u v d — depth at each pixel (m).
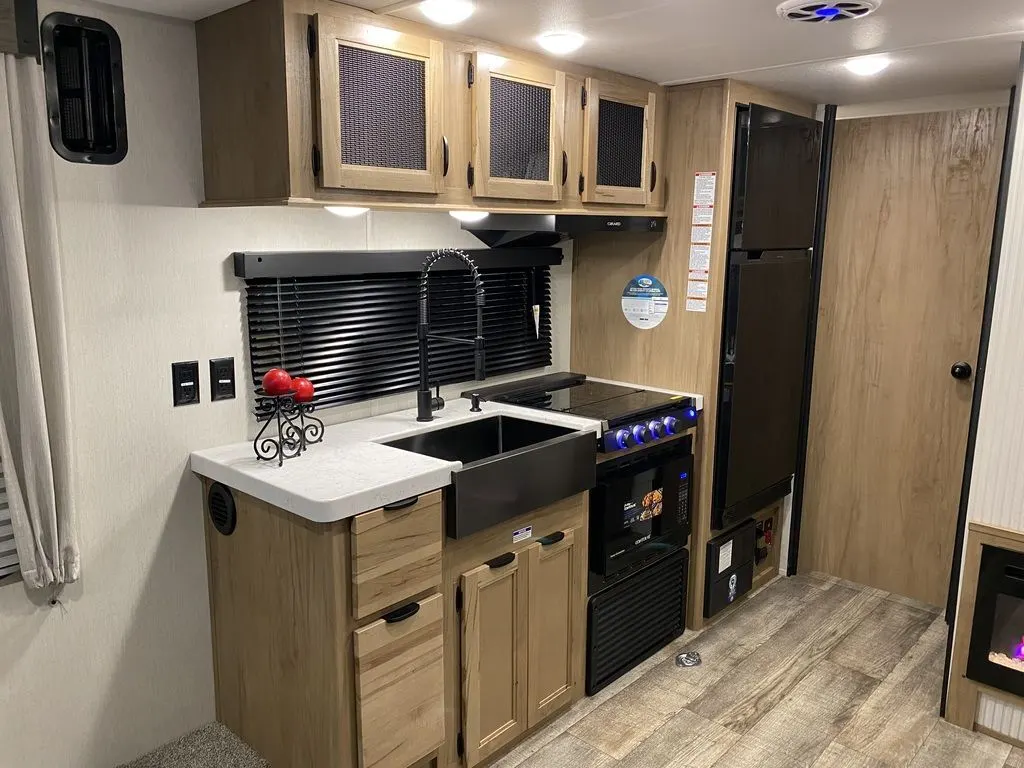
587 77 2.58
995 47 2.38
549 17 2.05
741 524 3.36
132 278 2.04
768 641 3.11
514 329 3.14
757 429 3.22
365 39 1.93
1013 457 2.36
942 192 3.19
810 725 2.57
